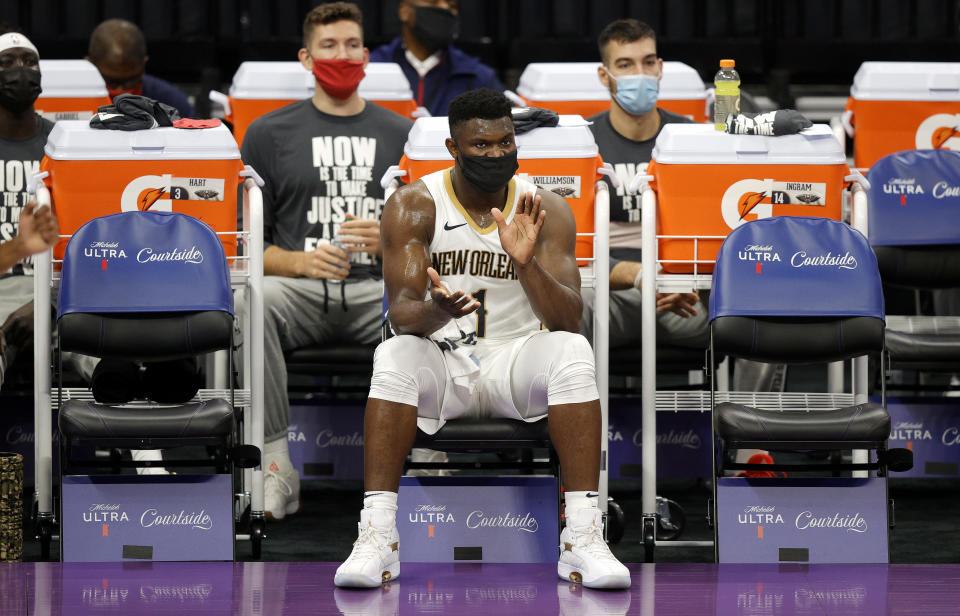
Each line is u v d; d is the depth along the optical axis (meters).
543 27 29.89
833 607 11.18
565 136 14.55
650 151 17.23
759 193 14.38
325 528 15.30
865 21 29.70
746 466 13.33
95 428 12.86
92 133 14.23
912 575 12.46
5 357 15.14
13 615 10.87
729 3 29.72
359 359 16.64
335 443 17.02
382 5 29.33
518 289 13.12
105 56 20.53
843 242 13.70
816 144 14.38
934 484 18.05
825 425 12.82
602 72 17.48
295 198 17.36
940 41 29.61
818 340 13.52
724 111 15.71
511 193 13.11
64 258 13.63
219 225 14.52
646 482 13.99
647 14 29.78
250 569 12.72
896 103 17.55
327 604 11.23
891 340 15.53
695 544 13.71
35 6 28.58
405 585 11.96
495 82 23.19
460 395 12.62
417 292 12.57
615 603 11.29
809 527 13.08
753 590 11.82
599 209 14.30
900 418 16.25
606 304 14.30
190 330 13.48
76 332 13.41
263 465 14.81
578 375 12.14
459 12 30.06
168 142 14.30
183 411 13.02
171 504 13.18
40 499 14.00
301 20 29.56
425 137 14.62
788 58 29.92
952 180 16.25
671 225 14.48
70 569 12.72
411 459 15.96
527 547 12.95
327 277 16.17
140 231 13.70
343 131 17.39
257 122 17.48
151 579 12.26
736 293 13.55
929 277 16.28
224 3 29.31
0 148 16.31
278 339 16.14
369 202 17.31
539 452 20.20
